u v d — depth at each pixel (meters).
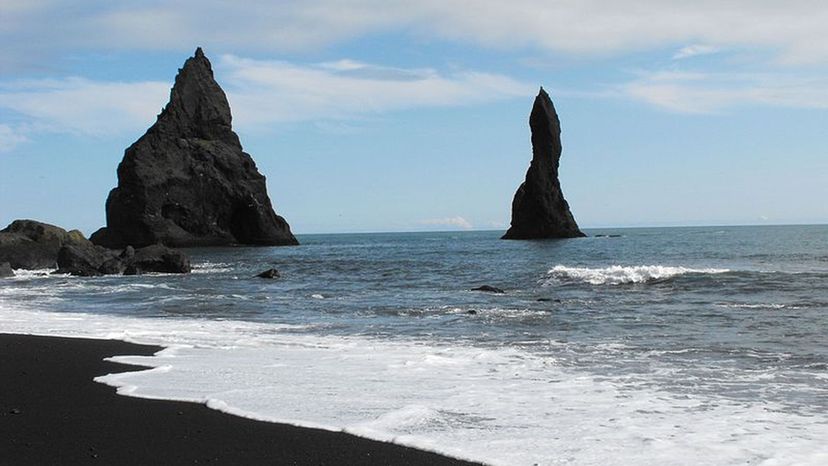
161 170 97.25
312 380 10.62
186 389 9.91
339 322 18.67
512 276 34.16
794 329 16.08
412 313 20.53
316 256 69.25
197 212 99.81
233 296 27.11
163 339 15.31
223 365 11.91
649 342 14.56
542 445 7.27
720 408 8.91
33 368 11.58
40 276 42.88
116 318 19.97
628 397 9.52
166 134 101.12
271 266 50.16
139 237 95.25
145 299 26.48
